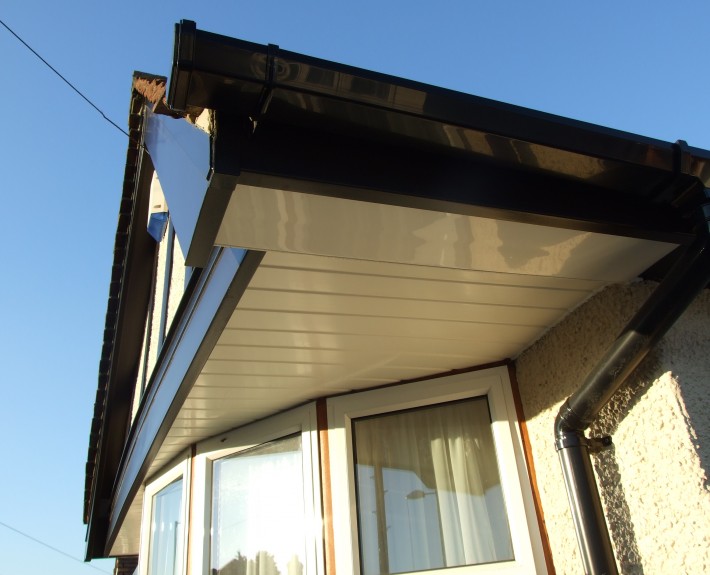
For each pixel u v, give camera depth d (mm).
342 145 1432
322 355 2621
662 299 1772
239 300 2025
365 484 2965
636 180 1641
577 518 2037
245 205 1459
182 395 2799
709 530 1720
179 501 3975
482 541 2697
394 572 2762
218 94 1282
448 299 2229
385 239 1646
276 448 3318
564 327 2412
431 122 1398
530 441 2635
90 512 6516
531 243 1734
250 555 3230
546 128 1492
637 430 1997
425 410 3010
